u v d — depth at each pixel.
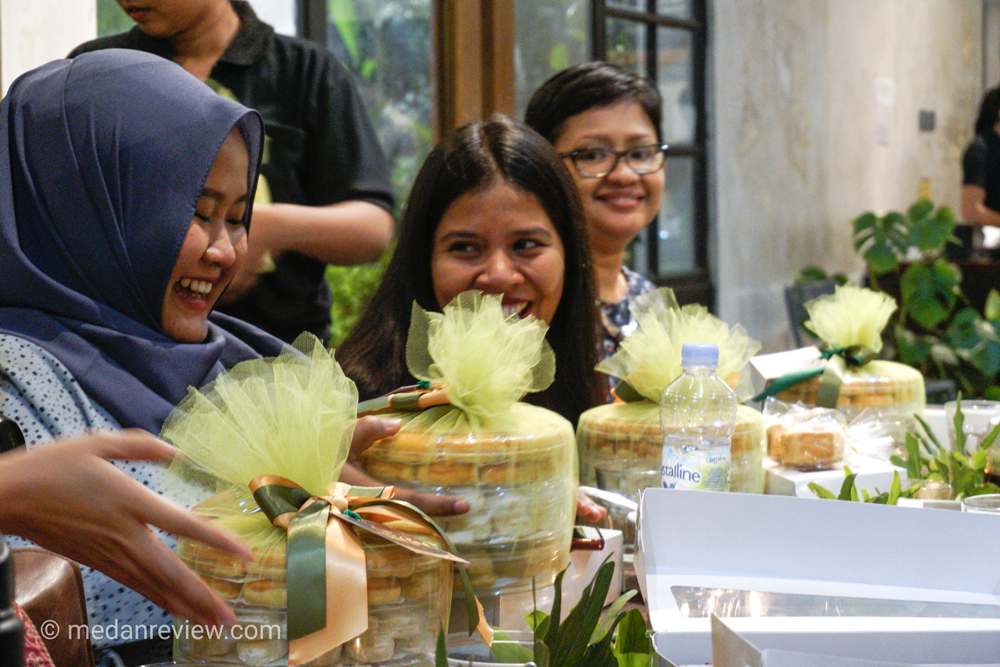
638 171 1.87
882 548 0.74
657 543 0.74
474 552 0.79
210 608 0.63
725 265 4.72
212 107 1.05
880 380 1.39
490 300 0.94
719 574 0.74
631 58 4.18
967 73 7.74
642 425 1.08
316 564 0.62
